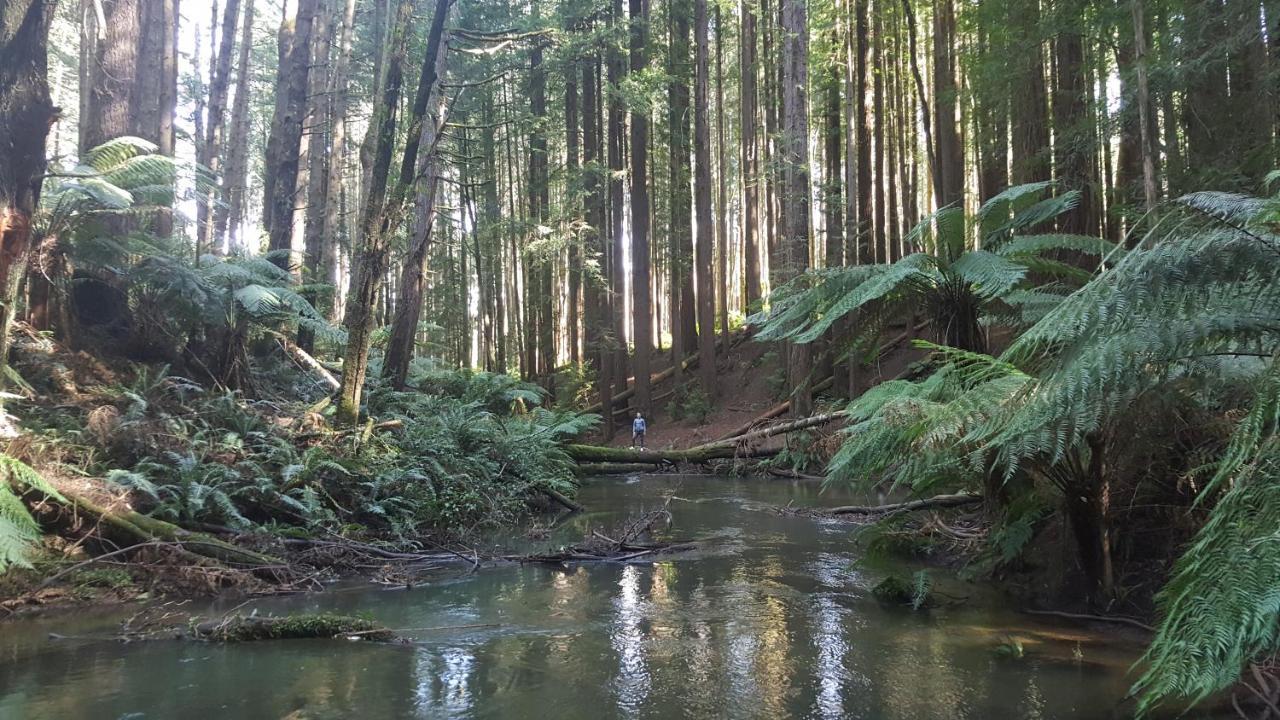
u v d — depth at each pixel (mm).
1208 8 7977
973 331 5457
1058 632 4312
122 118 10461
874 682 3600
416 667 3879
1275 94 7973
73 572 5281
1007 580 5301
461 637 4434
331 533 6859
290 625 4422
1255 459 2613
